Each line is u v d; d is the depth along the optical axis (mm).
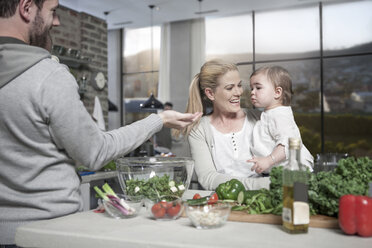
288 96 1655
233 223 982
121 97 8156
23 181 982
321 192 961
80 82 4680
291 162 879
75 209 1077
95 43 5238
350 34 6543
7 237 987
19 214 994
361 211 808
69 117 941
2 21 1006
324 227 915
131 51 8055
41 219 1005
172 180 1162
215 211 918
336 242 787
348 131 6766
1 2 987
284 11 6852
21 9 1008
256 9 6406
